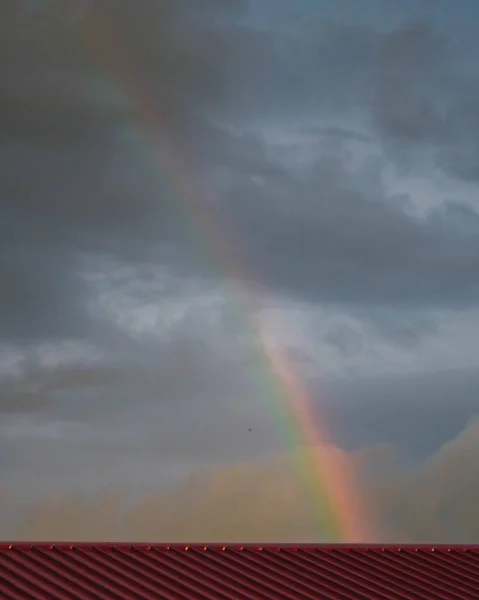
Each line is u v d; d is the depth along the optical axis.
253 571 17.48
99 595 15.23
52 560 16.45
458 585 18.30
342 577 17.84
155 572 16.69
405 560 19.36
